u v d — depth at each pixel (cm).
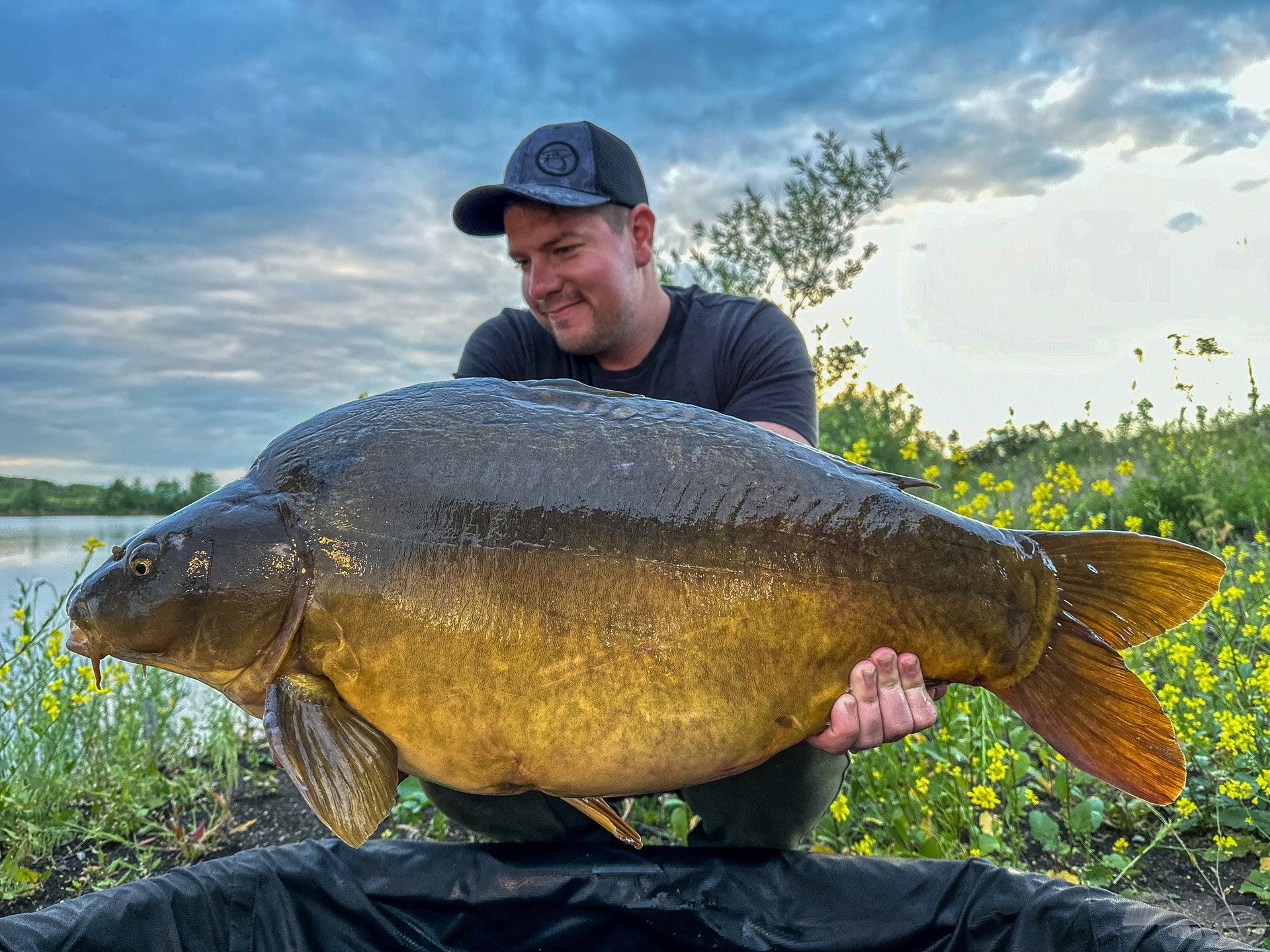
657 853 88
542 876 86
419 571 68
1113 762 74
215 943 81
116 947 76
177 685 163
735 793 99
